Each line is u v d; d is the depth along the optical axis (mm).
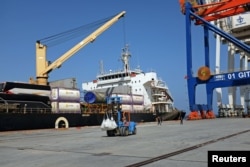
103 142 19312
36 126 40969
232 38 59469
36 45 56469
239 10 60312
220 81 60594
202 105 63562
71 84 52875
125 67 67438
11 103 39125
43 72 56281
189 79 62594
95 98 51312
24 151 16125
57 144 19312
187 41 62781
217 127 32031
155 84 65438
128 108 57062
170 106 71812
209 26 61938
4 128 37125
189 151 13602
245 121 45125
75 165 11078
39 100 42875
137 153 13547
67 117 45469
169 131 28422
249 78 57406
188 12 63250
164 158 11922
